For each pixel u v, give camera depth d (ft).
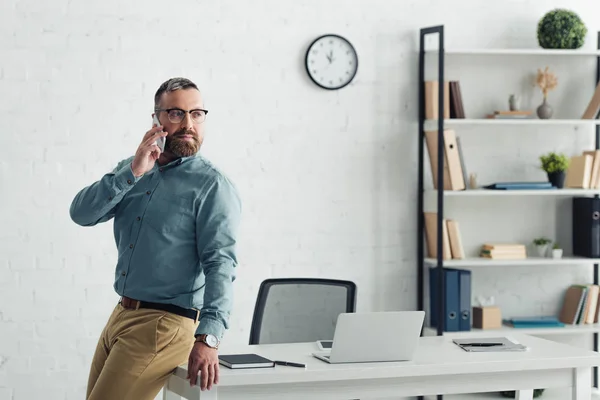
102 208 9.50
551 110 16.53
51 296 14.92
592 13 17.30
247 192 15.76
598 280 17.29
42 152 14.83
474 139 16.89
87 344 15.08
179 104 9.52
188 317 9.48
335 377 9.10
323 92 16.07
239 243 15.75
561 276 17.30
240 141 15.71
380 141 16.39
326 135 16.11
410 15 16.44
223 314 8.96
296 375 8.95
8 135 14.67
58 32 14.84
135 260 9.53
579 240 17.02
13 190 14.73
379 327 9.41
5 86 14.65
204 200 9.48
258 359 9.32
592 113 16.47
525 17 16.94
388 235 16.48
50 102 14.83
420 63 16.28
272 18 15.80
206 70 15.51
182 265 9.49
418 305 16.55
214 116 15.56
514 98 16.53
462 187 15.96
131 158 10.30
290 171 15.96
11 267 14.74
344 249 16.26
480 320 16.35
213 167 9.76
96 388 9.17
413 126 16.55
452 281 15.90
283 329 11.99
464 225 16.94
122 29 15.11
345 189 16.24
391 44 16.38
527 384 10.02
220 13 15.56
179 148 9.53
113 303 15.21
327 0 16.06
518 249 16.53
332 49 16.03
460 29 16.69
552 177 16.56
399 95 16.44
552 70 17.17
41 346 14.89
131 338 9.25
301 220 16.05
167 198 9.54
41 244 14.85
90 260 15.10
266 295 12.07
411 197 16.58
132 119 15.17
